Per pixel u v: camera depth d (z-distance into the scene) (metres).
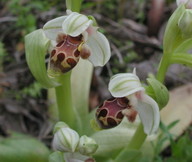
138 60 0.28
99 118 0.18
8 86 0.25
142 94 0.18
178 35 0.18
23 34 0.27
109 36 0.28
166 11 0.31
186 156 0.21
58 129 0.18
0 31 0.27
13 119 0.24
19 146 0.20
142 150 0.21
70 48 0.19
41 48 0.19
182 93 0.24
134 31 0.29
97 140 0.21
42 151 0.20
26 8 0.27
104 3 0.30
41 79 0.19
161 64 0.19
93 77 0.26
